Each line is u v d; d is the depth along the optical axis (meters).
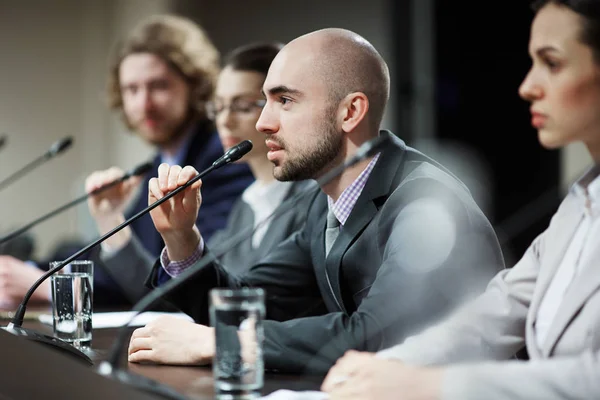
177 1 13.14
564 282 3.59
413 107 10.62
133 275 6.35
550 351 3.42
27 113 14.11
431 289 3.88
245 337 3.13
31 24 14.17
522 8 9.98
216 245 6.17
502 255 4.21
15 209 13.96
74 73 14.33
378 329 3.78
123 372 3.22
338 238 4.25
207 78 7.52
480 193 9.94
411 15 10.64
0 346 3.75
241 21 12.54
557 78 3.68
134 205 7.21
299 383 3.54
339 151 4.26
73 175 14.23
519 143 9.93
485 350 3.64
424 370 2.97
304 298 4.82
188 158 7.29
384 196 4.21
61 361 3.36
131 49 7.59
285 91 4.26
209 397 3.12
